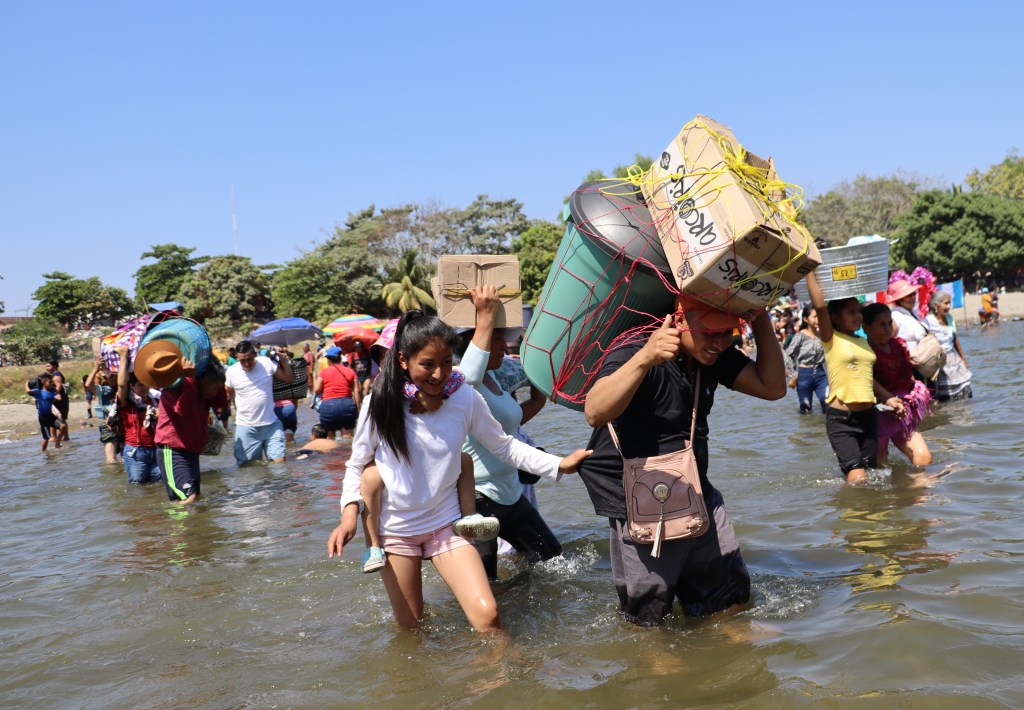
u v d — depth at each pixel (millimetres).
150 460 10344
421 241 82625
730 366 4023
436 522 4098
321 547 6148
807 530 5477
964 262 65188
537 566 5219
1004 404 10312
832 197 87938
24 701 3672
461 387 4098
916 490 6234
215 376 8828
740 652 3516
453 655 3805
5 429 23391
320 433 12672
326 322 62688
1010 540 4793
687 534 3732
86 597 5277
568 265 4227
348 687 3557
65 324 80500
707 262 3402
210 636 4398
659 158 3926
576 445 11031
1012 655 3211
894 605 3873
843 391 6672
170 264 101062
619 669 3465
